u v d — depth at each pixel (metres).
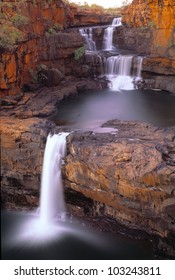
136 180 13.05
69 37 26.88
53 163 15.82
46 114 20.06
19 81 21.72
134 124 17.94
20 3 22.52
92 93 25.44
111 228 15.16
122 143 14.48
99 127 17.92
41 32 24.67
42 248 14.47
